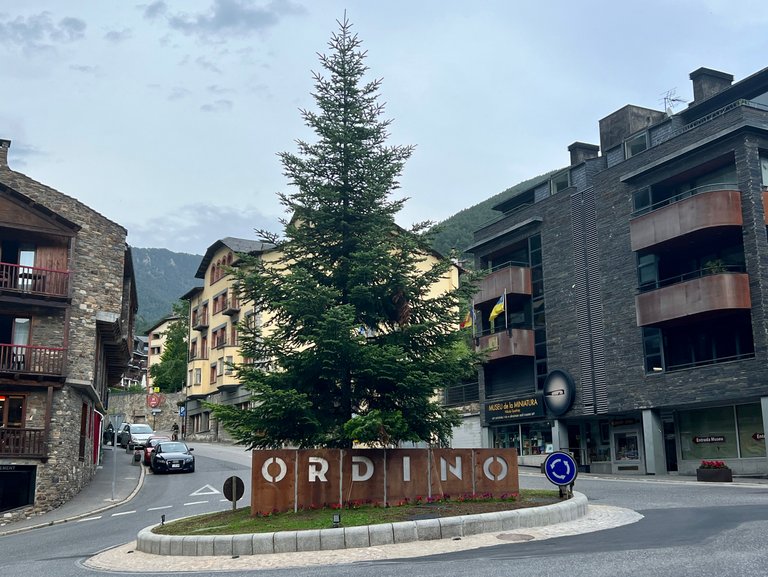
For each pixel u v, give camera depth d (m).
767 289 24.95
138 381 100.75
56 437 25.27
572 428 34.00
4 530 20.56
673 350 28.94
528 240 36.81
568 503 13.62
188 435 63.72
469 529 11.95
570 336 33.28
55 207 27.42
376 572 9.24
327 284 15.87
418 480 14.95
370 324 15.98
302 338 14.84
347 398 15.36
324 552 11.15
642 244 28.55
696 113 30.75
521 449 36.41
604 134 36.88
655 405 28.41
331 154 16.03
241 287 15.80
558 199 34.91
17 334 26.09
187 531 12.91
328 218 15.71
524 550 10.36
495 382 38.41
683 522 12.42
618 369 30.34
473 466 15.43
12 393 25.16
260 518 13.67
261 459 14.11
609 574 8.13
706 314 26.27
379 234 15.61
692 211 26.36
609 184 31.80
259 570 10.12
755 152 25.84
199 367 57.69
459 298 16.36
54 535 18.00
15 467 24.39
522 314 37.25
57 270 26.16
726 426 27.05
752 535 10.40
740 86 28.75
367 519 12.76
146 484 30.30
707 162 27.12
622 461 31.45
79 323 27.12
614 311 30.88
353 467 14.56
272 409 14.17
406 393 15.29
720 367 26.02
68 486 25.75
